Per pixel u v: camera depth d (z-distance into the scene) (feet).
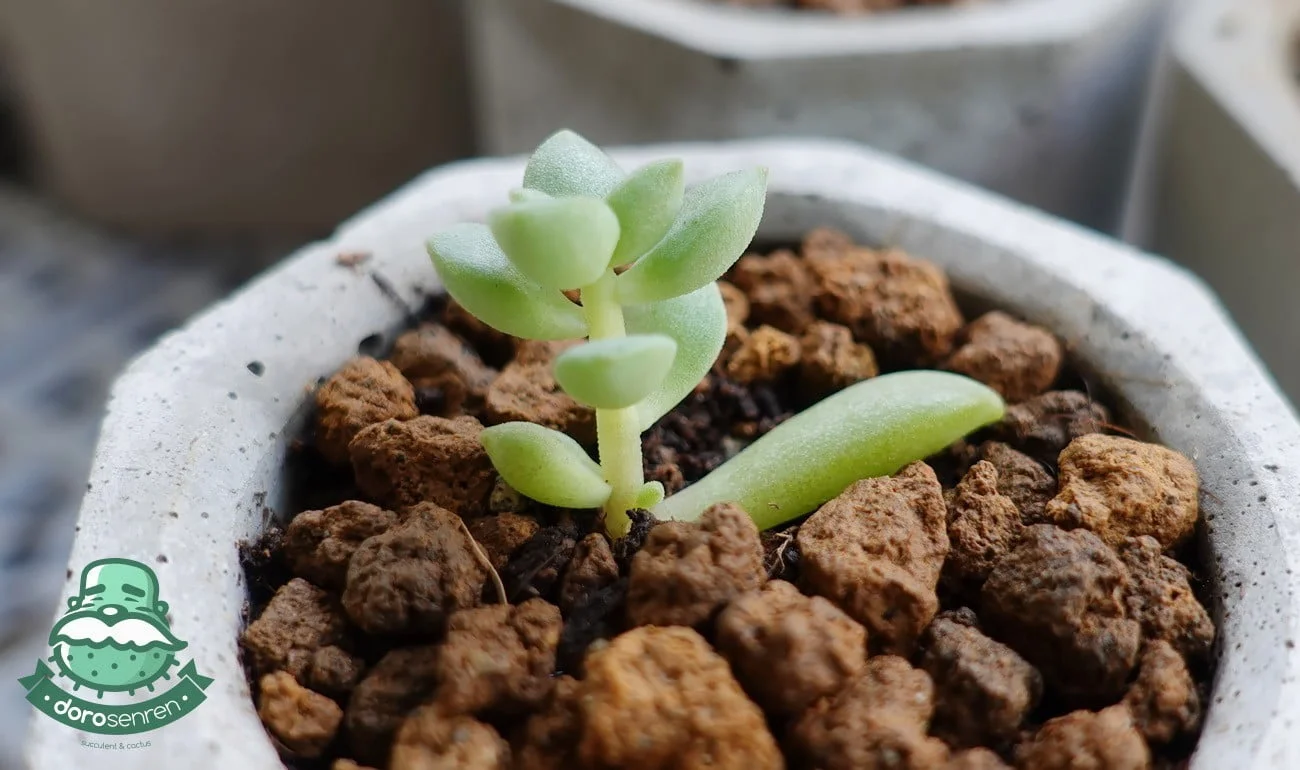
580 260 0.28
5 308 0.76
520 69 0.59
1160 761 0.28
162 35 0.76
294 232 0.85
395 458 0.33
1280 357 0.50
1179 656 0.29
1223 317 0.35
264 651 0.30
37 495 0.63
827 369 0.36
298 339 0.35
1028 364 0.35
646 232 0.29
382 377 0.35
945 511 0.31
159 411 0.32
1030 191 0.58
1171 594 0.30
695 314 0.32
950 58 0.51
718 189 0.30
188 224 0.84
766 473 0.32
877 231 0.39
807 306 0.38
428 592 0.29
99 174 0.82
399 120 0.80
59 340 0.74
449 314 0.37
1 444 0.66
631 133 0.58
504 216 0.28
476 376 0.36
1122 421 0.35
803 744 0.27
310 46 0.77
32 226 0.83
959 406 0.33
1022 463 0.33
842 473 0.32
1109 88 0.57
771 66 0.51
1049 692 0.29
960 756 0.27
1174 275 0.37
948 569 0.31
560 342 0.36
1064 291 0.37
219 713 0.28
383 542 0.30
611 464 0.31
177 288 0.79
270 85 0.78
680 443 0.35
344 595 0.30
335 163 0.82
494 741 0.28
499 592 0.30
